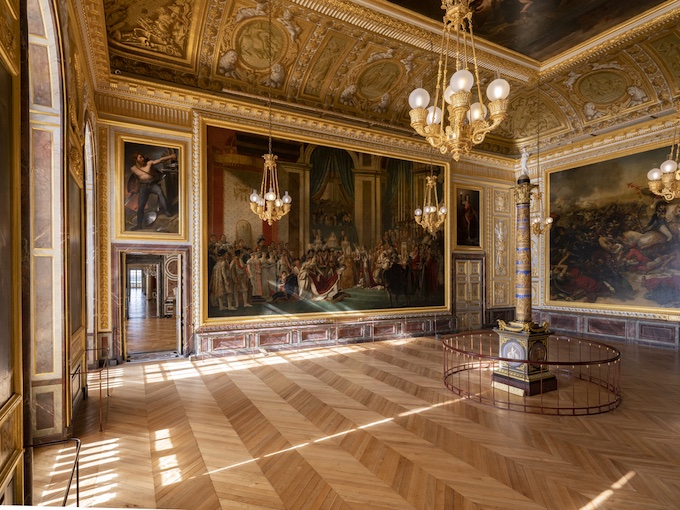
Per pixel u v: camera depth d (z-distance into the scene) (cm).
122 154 977
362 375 872
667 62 1068
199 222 1042
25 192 329
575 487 418
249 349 1096
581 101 1309
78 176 657
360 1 885
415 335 1366
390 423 596
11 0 311
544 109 1403
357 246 1281
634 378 853
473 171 1540
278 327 1140
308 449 509
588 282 1376
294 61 1110
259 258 1124
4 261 301
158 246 1010
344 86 1213
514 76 1191
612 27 977
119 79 935
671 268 1173
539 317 1514
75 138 628
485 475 443
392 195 1347
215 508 381
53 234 495
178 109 1045
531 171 1560
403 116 1384
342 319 1245
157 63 1001
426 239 1411
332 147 1248
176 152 1041
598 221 1352
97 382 813
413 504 387
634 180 1259
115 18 886
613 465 467
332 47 1082
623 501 393
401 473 447
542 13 906
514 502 391
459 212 1502
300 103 1195
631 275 1264
